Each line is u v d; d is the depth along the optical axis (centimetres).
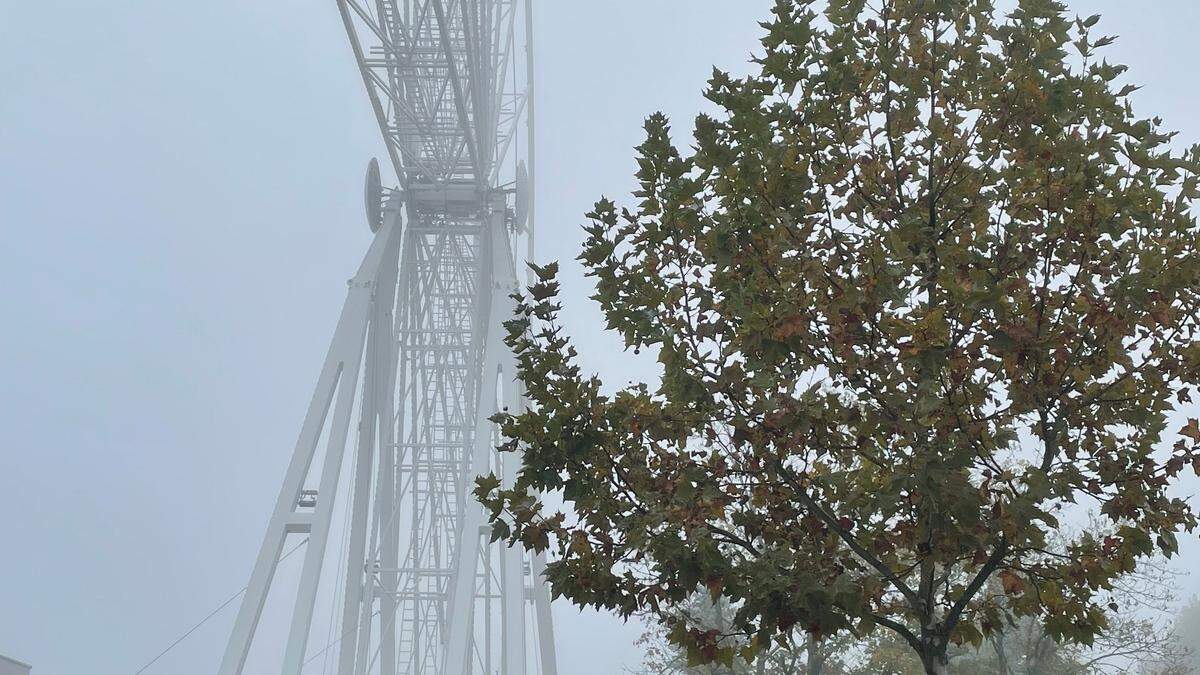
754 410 968
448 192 5016
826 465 1098
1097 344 959
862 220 1041
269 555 3703
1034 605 1013
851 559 1017
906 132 1065
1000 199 1035
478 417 4197
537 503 1027
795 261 1016
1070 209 1004
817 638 938
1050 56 1023
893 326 922
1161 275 952
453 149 4941
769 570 929
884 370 962
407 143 5041
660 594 996
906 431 936
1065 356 937
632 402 1059
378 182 4978
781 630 936
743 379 968
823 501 1035
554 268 1051
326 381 4141
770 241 1009
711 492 984
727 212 1023
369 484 4878
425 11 4272
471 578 3772
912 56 1083
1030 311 952
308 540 3769
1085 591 979
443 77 4522
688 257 1033
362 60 4322
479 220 5116
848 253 1043
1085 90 1005
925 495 889
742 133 1020
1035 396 942
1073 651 3000
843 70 1058
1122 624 2983
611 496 1027
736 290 982
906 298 943
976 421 944
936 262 996
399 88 4547
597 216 1045
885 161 1066
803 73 1073
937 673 966
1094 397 962
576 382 1035
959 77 1080
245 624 3566
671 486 990
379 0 4281
